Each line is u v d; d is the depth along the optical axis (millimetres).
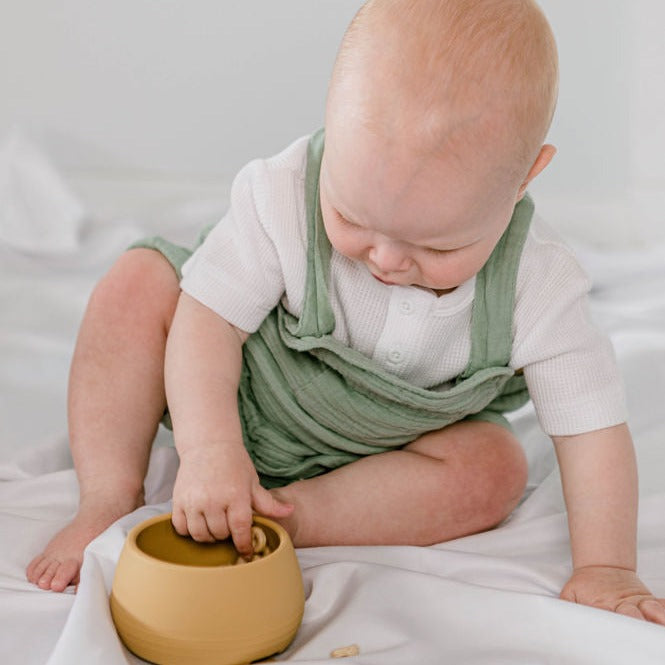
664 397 1493
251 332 1180
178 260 1262
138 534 963
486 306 1136
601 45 2631
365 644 916
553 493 1244
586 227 2596
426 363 1163
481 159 948
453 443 1200
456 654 896
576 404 1122
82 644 833
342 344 1147
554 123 2660
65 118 2619
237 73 2625
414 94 939
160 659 875
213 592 869
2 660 889
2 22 2574
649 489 1263
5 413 1454
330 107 988
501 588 1033
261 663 878
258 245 1153
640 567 1103
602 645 885
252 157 2660
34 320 1819
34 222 2201
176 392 1107
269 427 1230
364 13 1001
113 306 1237
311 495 1131
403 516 1151
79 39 2590
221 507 995
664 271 2146
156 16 2590
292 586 910
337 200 980
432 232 965
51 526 1138
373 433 1191
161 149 2643
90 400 1212
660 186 2666
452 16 963
